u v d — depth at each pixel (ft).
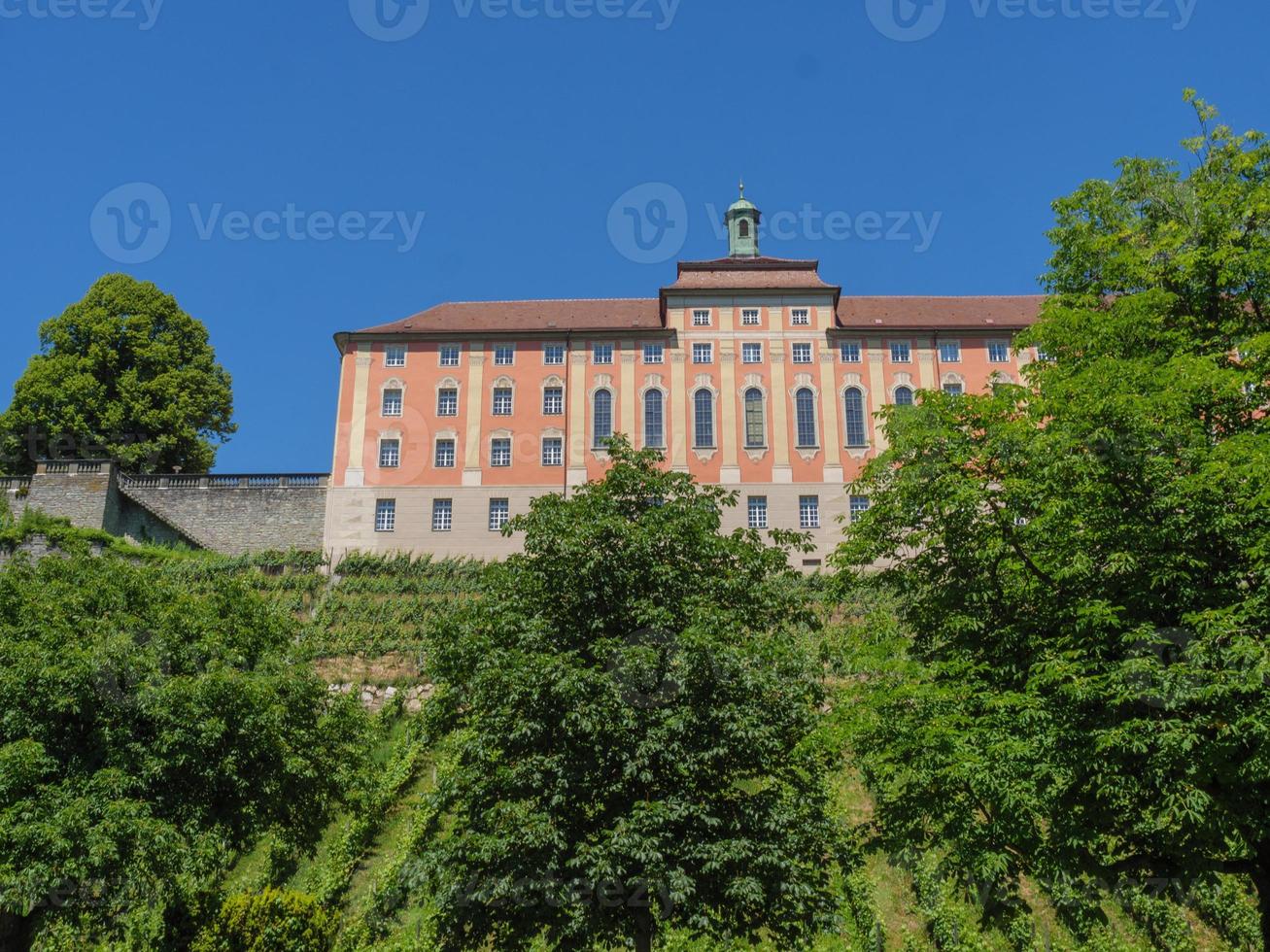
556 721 67.97
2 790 73.97
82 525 180.34
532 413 203.92
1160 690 59.41
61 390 215.31
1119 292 91.40
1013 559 72.23
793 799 69.77
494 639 71.97
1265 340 72.08
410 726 80.89
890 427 78.02
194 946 81.46
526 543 76.54
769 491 197.57
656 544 74.23
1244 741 58.44
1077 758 61.87
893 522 75.97
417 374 205.87
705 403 203.62
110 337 222.48
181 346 231.09
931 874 93.25
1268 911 61.52
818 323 207.31
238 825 86.89
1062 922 90.99
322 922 86.33
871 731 67.67
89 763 80.18
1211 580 65.92
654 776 67.62
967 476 73.05
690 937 72.59
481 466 200.34
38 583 92.68
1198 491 64.75
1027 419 74.69
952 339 205.67
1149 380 71.82
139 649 85.81
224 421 233.35
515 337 208.03
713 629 69.21
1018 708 64.95
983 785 61.72
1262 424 72.79
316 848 102.58
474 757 70.59
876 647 71.26
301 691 94.17
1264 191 85.35
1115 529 65.62
